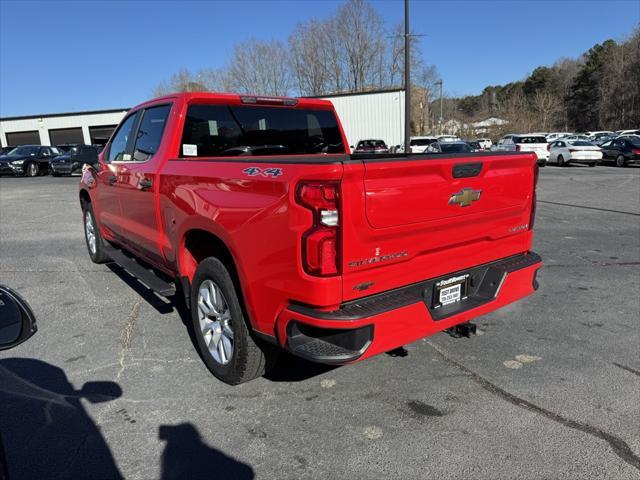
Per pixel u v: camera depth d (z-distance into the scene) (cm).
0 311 181
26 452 281
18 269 665
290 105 483
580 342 425
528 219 378
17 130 4509
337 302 265
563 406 325
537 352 407
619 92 7950
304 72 5634
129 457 277
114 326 463
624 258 709
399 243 285
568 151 2742
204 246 377
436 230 305
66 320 479
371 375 369
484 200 329
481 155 324
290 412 320
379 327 272
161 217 409
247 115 455
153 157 428
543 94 8825
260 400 334
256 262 291
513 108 7931
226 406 327
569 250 762
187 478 260
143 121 472
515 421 309
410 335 290
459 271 335
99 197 582
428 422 309
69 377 367
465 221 321
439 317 309
